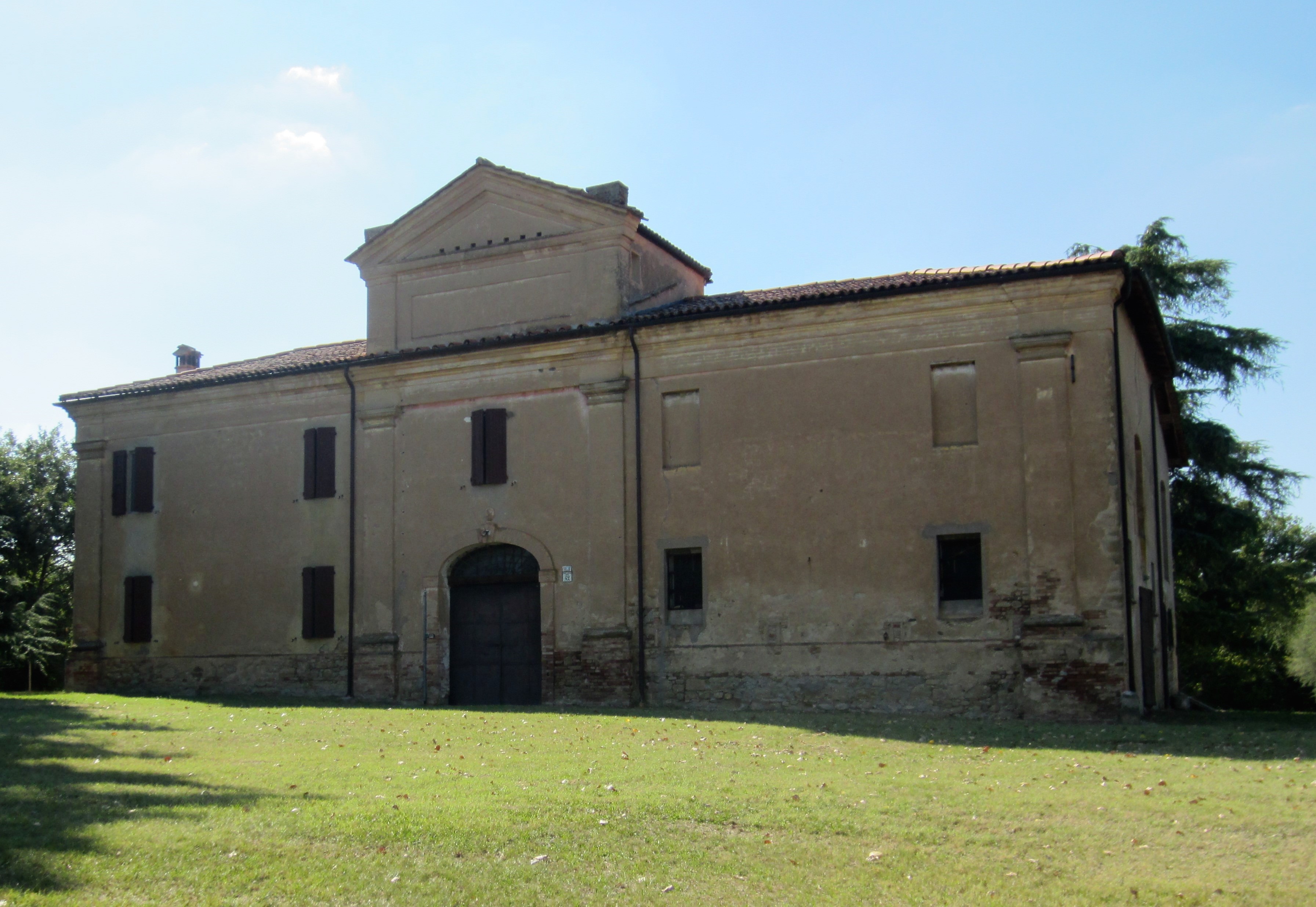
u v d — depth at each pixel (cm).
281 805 1190
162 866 966
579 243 2664
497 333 2730
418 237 2844
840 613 2319
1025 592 2188
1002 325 2255
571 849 1073
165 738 1759
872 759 1611
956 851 1111
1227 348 3734
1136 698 2108
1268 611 3856
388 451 2788
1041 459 2195
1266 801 1300
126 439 3134
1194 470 3722
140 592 3039
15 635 3950
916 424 2300
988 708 2188
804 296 2364
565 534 2578
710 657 2416
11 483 4666
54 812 1106
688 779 1409
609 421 2559
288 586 2869
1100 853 1110
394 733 1889
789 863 1069
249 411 2978
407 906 922
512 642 2642
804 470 2378
